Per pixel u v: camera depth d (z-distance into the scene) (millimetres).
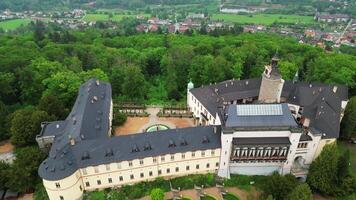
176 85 151750
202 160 90125
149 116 127125
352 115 108250
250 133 87750
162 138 87750
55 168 76062
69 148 81312
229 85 131000
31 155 88312
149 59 183125
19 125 101375
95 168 81812
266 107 90562
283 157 90062
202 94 122438
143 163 85562
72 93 126875
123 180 86875
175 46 192125
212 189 88312
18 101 137375
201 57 165250
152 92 158500
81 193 83000
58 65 143000
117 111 126625
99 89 115562
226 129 85625
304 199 74625
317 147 94438
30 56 157000
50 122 103062
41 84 133750
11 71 139500
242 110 89688
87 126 90625
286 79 150500
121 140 85625
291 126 87812
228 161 91000
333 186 86625
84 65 165375
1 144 108312
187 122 123125
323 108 104562
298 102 119375
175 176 91250
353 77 150625
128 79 144375
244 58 171875
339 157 86938
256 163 91562
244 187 89562
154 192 78312
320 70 155750
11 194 84812
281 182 82062
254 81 135000
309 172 90562
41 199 82812
